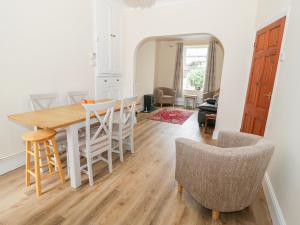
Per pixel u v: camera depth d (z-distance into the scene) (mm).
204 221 1635
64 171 2338
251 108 2916
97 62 3623
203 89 7273
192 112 6297
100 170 2426
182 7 3609
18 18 2250
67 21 2912
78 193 1943
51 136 1890
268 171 2096
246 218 1690
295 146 1464
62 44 2879
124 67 4516
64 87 3014
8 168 2316
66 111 2311
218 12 3322
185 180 1776
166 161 2721
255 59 2914
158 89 7410
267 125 2264
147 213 1707
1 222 1543
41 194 1901
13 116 2035
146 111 6199
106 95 4039
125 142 3010
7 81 2227
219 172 1445
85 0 3188
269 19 2422
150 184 2152
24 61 2383
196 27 3547
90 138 2209
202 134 4004
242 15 3162
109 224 1569
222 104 3541
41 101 2639
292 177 1449
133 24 4180
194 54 7508
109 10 3746
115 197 1908
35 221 1565
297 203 1298
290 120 1616
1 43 2119
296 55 1635
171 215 1693
